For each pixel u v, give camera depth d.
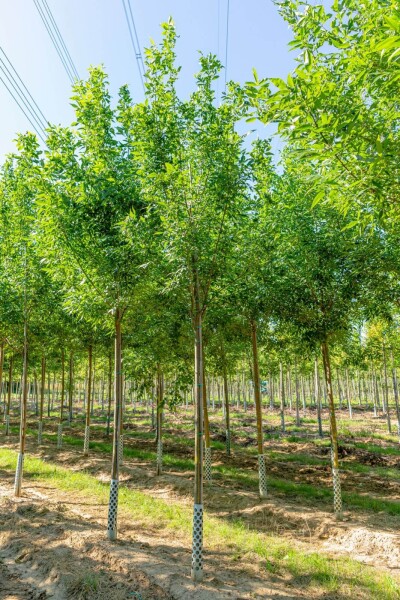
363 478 11.69
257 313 9.60
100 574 5.25
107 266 6.86
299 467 13.13
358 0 3.60
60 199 7.04
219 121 6.25
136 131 6.69
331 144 3.24
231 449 16.20
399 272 7.82
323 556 6.25
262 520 7.92
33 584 5.25
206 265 6.21
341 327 8.57
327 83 3.45
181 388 8.31
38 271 9.53
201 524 5.32
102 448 15.63
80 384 43.69
